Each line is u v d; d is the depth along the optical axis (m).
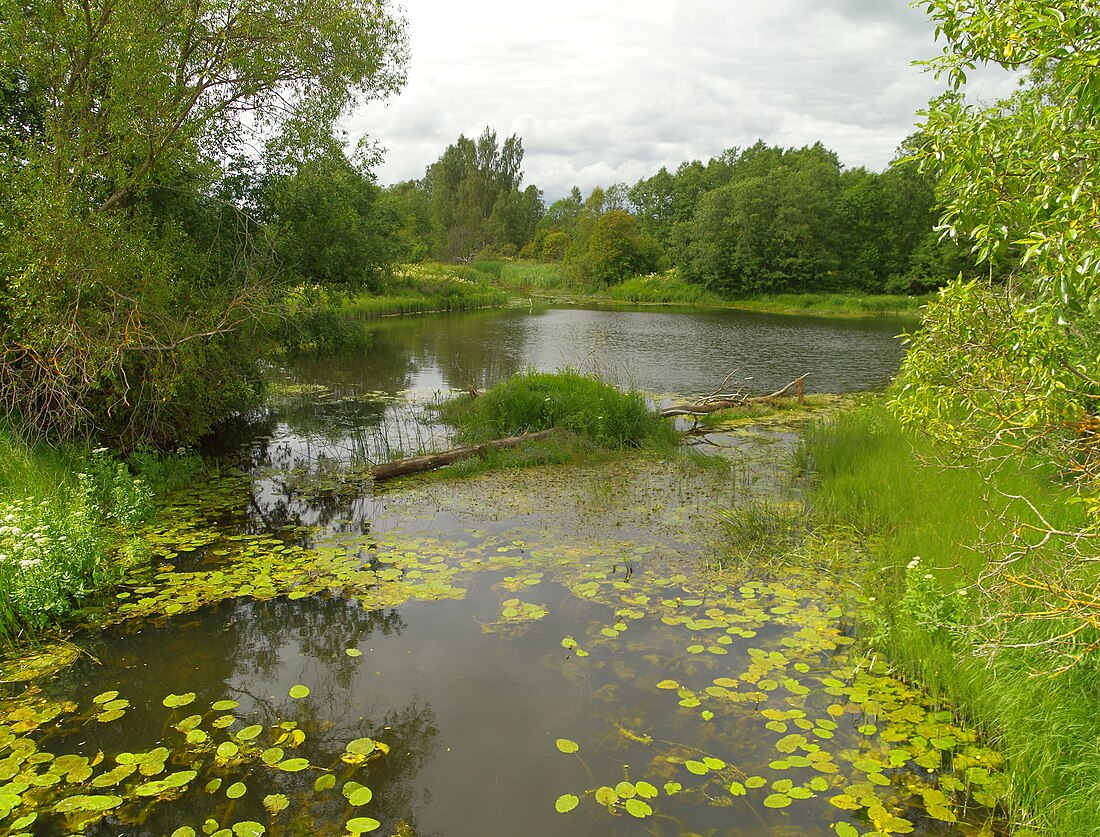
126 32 7.51
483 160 90.81
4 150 7.81
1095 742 3.07
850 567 5.59
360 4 9.86
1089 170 2.75
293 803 3.16
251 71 8.94
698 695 3.94
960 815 3.02
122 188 7.88
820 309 43.09
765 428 11.44
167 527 6.76
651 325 31.67
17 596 4.66
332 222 11.66
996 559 4.16
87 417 7.97
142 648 4.55
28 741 3.57
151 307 7.64
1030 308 2.91
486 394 11.91
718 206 51.59
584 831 2.97
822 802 3.14
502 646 4.51
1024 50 2.94
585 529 6.68
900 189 48.84
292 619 4.92
